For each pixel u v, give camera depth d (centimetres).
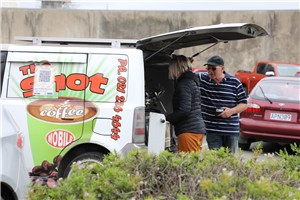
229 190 303
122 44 583
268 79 997
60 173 515
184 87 532
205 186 304
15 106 523
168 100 650
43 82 527
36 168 517
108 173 330
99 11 2569
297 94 926
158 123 515
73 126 514
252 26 520
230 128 596
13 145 387
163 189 339
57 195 322
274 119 917
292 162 430
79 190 319
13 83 531
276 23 2588
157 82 637
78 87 522
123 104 514
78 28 2580
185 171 349
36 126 520
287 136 899
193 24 2573
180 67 551
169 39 555
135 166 354
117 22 2578
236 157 391
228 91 593
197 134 538
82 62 525
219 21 2573
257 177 351
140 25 2575
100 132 511
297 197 328
